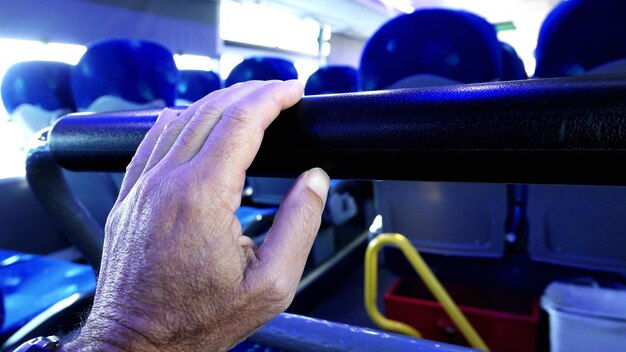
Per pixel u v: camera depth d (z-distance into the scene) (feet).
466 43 4.30
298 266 1.01
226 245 0.92
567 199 4.87
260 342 1.73
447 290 6.75
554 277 5.63
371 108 0.97
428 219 5.82
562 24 3.96
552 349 4.66
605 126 0.76
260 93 1.00
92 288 4.21
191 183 0.93
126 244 0.99
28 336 3.61
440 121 0.89
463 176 0.94
